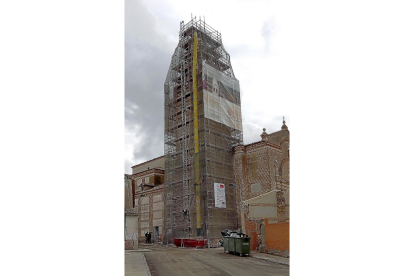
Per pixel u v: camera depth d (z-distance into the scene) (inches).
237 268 596.1
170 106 923.4
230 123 869.8
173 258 638.5
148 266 576.4
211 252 735.7
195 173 932.0
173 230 954.7
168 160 1000.9
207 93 896.9
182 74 903.1
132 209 1032.8
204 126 893.2
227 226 825.5
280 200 784.9
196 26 797.9
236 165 853.8
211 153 893.2
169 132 938.1
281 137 812.0
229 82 851.4
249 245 684.1
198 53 842.8
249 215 794.2
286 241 703.1
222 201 852.6
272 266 625.9
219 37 818.8
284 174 803.4
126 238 890.7
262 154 829.8
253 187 823.7
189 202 948.0
